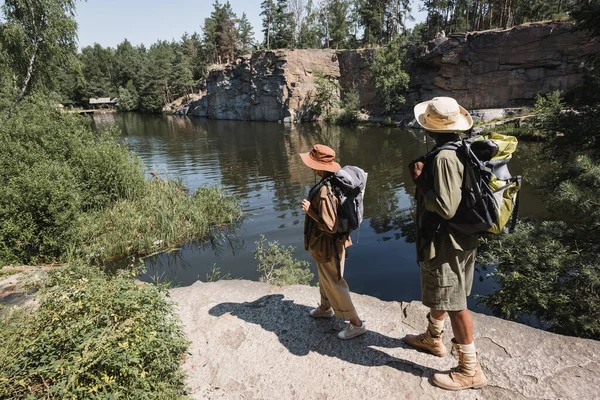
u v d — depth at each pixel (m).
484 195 1.98
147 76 80.19
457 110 2.11
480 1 47.31
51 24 18.75
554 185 8.63
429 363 2.65
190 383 2.76
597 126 8.22
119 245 9.02
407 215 12.44
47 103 12.30
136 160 13.02
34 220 7.88
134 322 2.46
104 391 2.06
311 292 3.84
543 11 44.00
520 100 33.69
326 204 2.50
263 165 21.84
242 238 10.34
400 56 41.41
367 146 27.61
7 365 2.09
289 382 2.65
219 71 59.72
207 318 3.51
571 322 4.90
